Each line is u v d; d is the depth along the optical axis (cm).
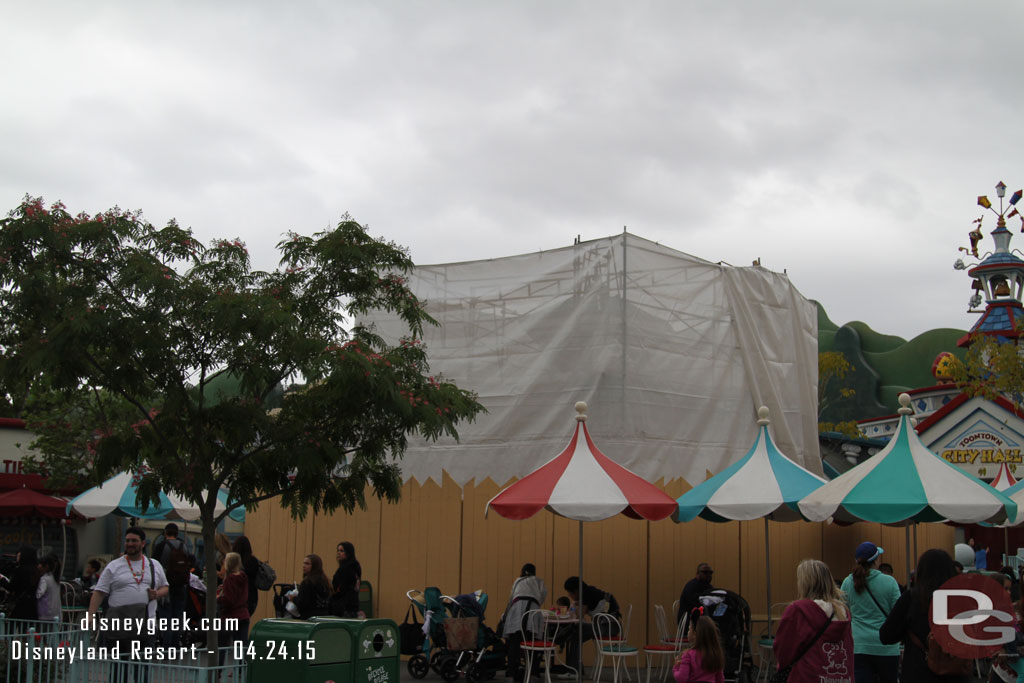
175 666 930
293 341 1103
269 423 1141
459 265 1922
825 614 780
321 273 1205
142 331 1070
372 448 1203
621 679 1455
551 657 1455
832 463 2620
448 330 1911
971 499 1198
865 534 1842
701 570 1380
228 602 1345
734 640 1321
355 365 1097
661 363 1794
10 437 2577
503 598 1620
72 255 1102
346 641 908
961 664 743
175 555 1437
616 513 1241
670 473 1767
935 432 2886
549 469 1321
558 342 1783
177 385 1130
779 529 1714
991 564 2667
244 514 1850
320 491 1188
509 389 1819
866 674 978
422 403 1187
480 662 1402
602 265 1773
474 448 1825
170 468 1135
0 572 1631
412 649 1468
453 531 1675
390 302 1251
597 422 1717
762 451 1450
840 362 5441
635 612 1567
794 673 783
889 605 981
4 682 1074
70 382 1073
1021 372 2739
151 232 1134
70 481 2373
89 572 1928
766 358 2009
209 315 1090
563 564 1599
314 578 1322
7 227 1087
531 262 1866
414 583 1688
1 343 1114
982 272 3544
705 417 1870
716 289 1958
